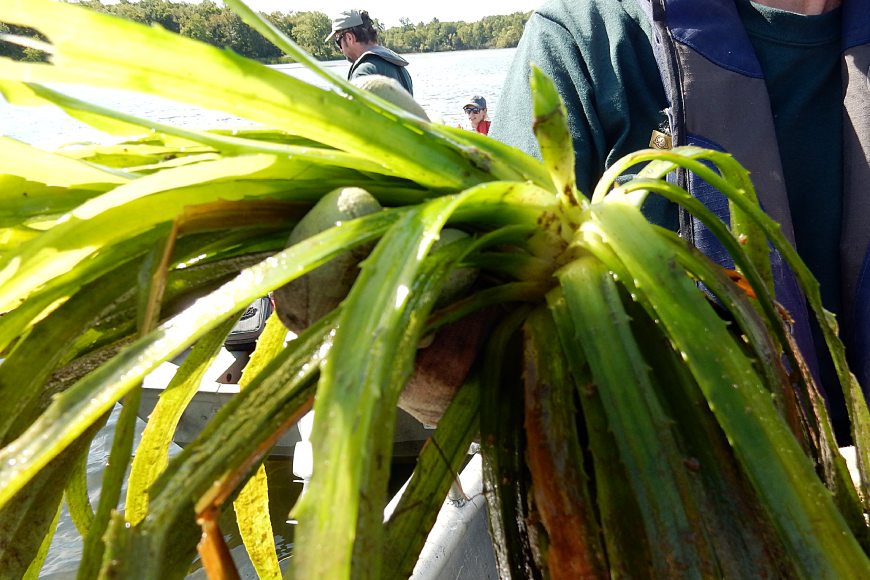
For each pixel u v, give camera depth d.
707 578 0.41
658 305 0.46
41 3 0.36
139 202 0.46
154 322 0.42
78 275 0.47
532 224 0.53
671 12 0.97
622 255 0.49
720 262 0.94
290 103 0.46
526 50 1.10
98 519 0.39
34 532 0.46
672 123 0.97
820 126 1.01
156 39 0.40
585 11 1.05
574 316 0.49
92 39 0.38
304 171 0.52
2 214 0.48
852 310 0.97
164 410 0.54
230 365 3.50
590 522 0.45
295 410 0.41
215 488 0.37
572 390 0.50
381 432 0.35
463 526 1.24
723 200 0.94
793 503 0.41
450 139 0.54
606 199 0.57
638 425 0.45
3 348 0.47
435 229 0.41
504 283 0.58
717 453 0.47
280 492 3.38
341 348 0.36
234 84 0.44
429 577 1.12
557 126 0.49
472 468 1.40
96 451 3.50
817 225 1.02
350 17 4.22
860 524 0.50
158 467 0.54
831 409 1.02
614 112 1.02
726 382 0.44
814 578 0.40
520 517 0.52
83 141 0.59
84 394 0.35
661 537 0.42
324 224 0.48
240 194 0.50
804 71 1.01
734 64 0.96
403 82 3.76
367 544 0.33
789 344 0.58
